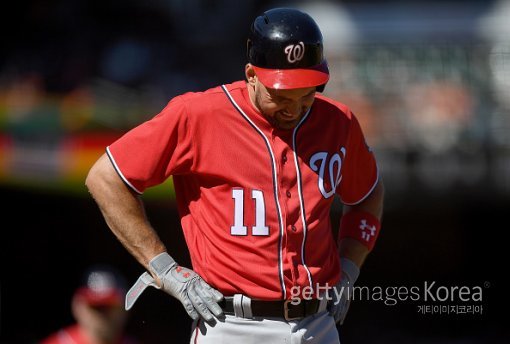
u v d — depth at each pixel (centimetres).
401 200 3850
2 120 3712
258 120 1451
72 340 2333
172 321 4384
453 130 3772
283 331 1441
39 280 4641
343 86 3853
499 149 3744
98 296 2319
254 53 1430
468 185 3781
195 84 4641
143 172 1449
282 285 1421
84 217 4569
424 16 3916
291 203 1440
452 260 4497
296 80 1384
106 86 4172
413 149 3781
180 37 4922
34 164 3703
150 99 4241
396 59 3853
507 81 3762
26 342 4584
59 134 3716
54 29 4859
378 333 4378
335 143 1502
